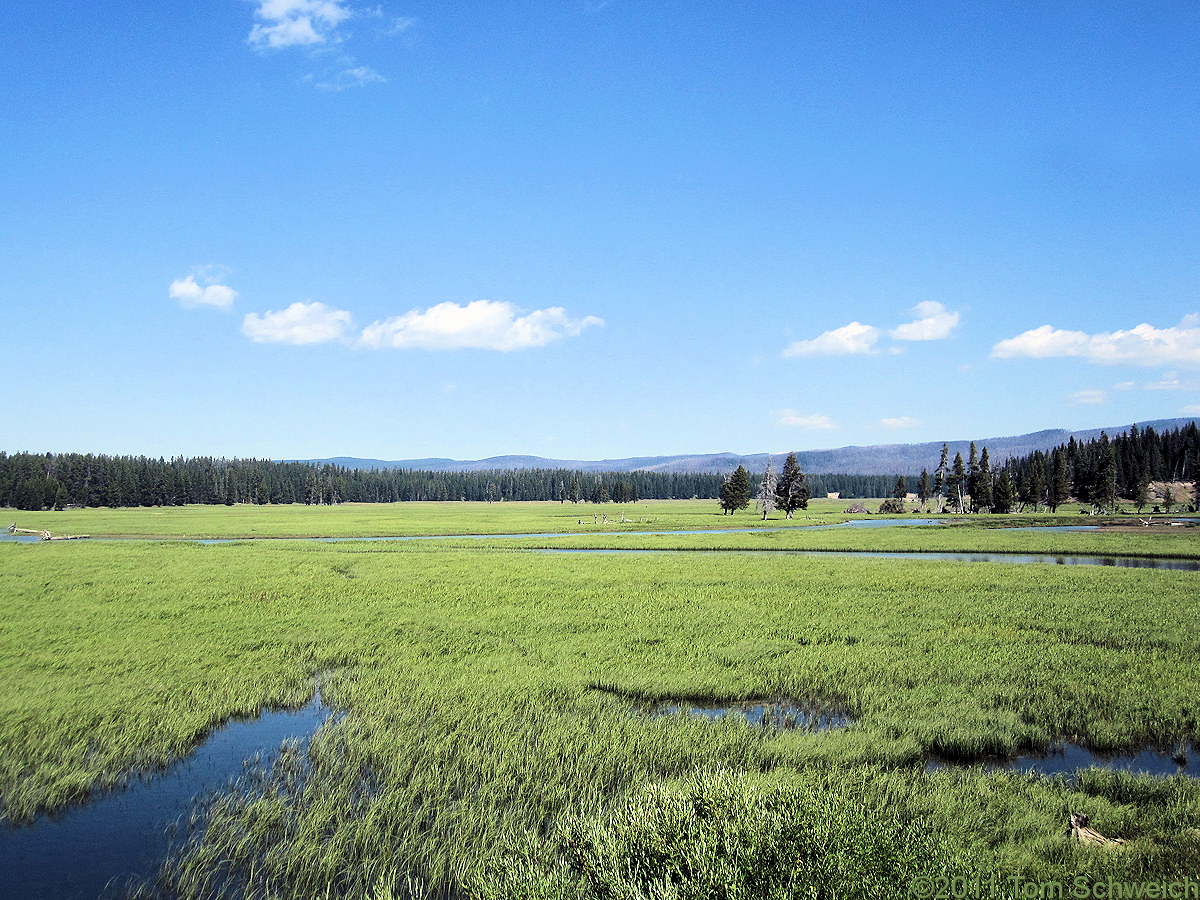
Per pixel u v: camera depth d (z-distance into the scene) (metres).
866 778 10.85
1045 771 11.94
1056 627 23.39
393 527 90.56
